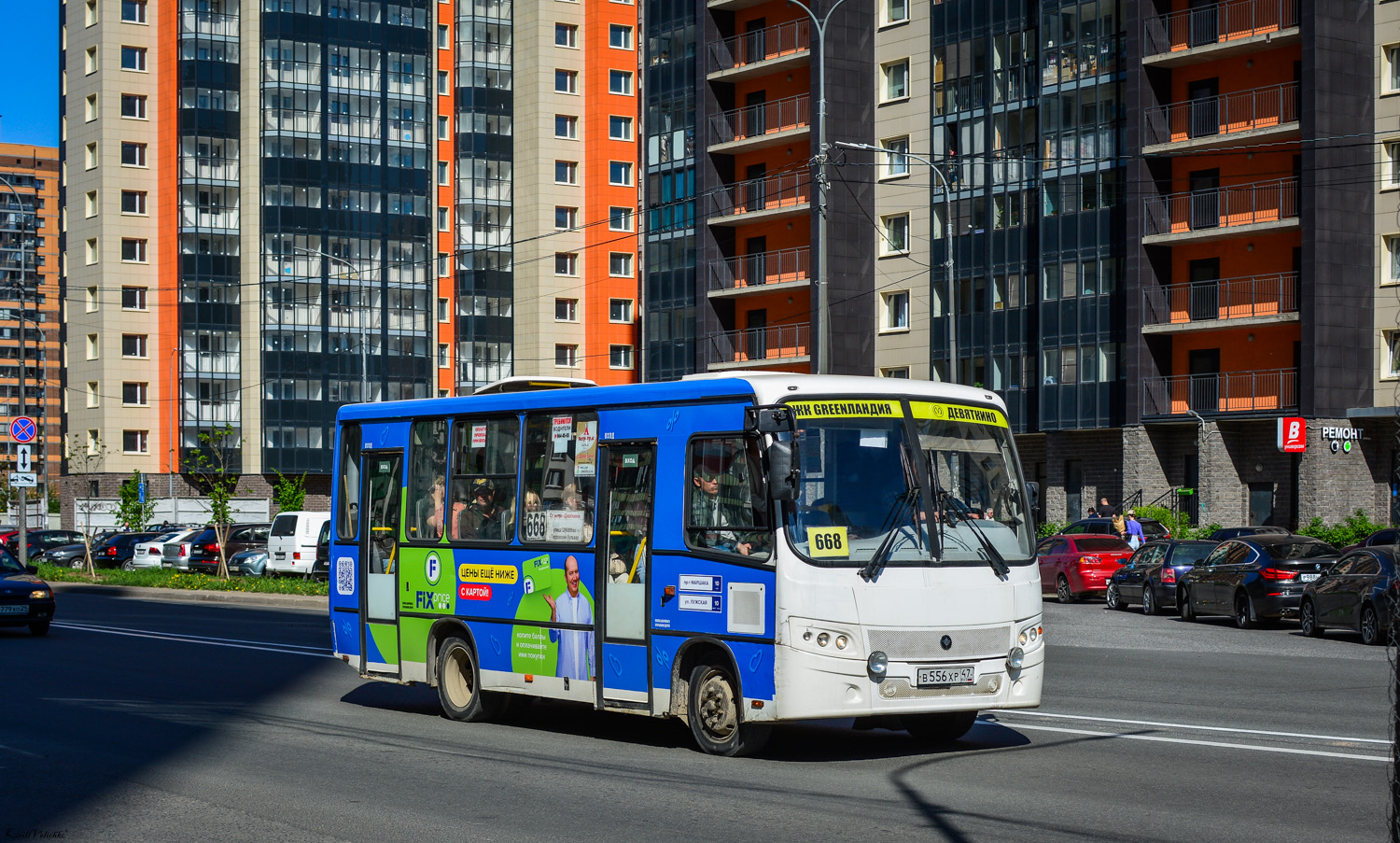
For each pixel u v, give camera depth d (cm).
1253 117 4834
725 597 1141
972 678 1125
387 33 8556
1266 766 1088
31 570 2638
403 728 1368
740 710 1134
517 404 1378
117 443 8206
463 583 1416
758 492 1116
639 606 1220
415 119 8612
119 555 5344
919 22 5759
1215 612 2817
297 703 1580
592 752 1203
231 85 8362
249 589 3706
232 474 8175
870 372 5866
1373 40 4644
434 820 910
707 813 918
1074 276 5238
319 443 8306
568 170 8688
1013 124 5475
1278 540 2745
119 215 8262
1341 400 4594
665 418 1219
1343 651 2197
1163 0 5044
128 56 8331
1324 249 4572
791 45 6028
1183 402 4991
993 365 5509
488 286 8662
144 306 8300
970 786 1009
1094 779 1038
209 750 1223
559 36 8681
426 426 1491
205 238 8269
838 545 1102
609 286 8681
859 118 5869
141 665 1994
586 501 1285
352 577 1564
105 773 1107
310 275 8319
